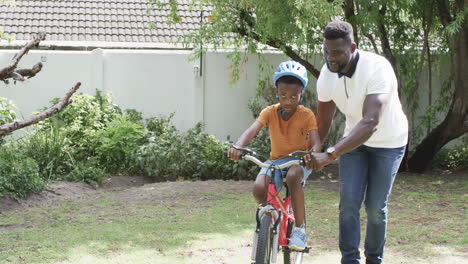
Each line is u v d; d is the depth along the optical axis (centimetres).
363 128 383
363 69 403
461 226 675
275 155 459
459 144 1239
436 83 1225
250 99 1201
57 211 763
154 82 1183
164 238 618
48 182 904
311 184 972
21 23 1462
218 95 1199
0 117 982
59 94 1150
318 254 566
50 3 1579
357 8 1005
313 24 965
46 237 624
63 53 1148
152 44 1382
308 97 1172
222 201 816
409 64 1158
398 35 1130
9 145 982
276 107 455
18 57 225
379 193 437
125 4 1620
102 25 1506
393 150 431
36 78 1138
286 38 984
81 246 587
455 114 1062
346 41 393
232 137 1207
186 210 763
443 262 537
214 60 1195
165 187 922
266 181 422
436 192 898
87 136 1072
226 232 647
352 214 433
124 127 1055
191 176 1062
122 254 560
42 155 978
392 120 424
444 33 1064
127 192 894
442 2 1033
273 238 411
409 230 655
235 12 1044
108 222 697
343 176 438
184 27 1534
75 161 1004
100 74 1160
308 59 1198
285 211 430
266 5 957
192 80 1192
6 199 796
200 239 616
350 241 435
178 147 1055
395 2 1042
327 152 375
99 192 915
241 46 1194
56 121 1043
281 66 431
